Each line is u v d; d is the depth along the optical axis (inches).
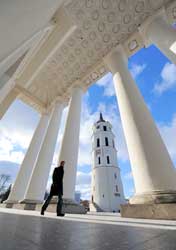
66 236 83.7
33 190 604.4
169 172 273.4
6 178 1902.1
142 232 99.0
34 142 863.1
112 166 2043.6
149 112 380.5
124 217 259.6
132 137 337.4
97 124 2588.6
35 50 700.7
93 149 2353.6
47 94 964.0
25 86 898.1
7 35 151.3
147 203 246.2
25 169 786.8
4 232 91.3
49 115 964.0
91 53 759.1
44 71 856.9
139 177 286.8
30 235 84.4
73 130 576.7
